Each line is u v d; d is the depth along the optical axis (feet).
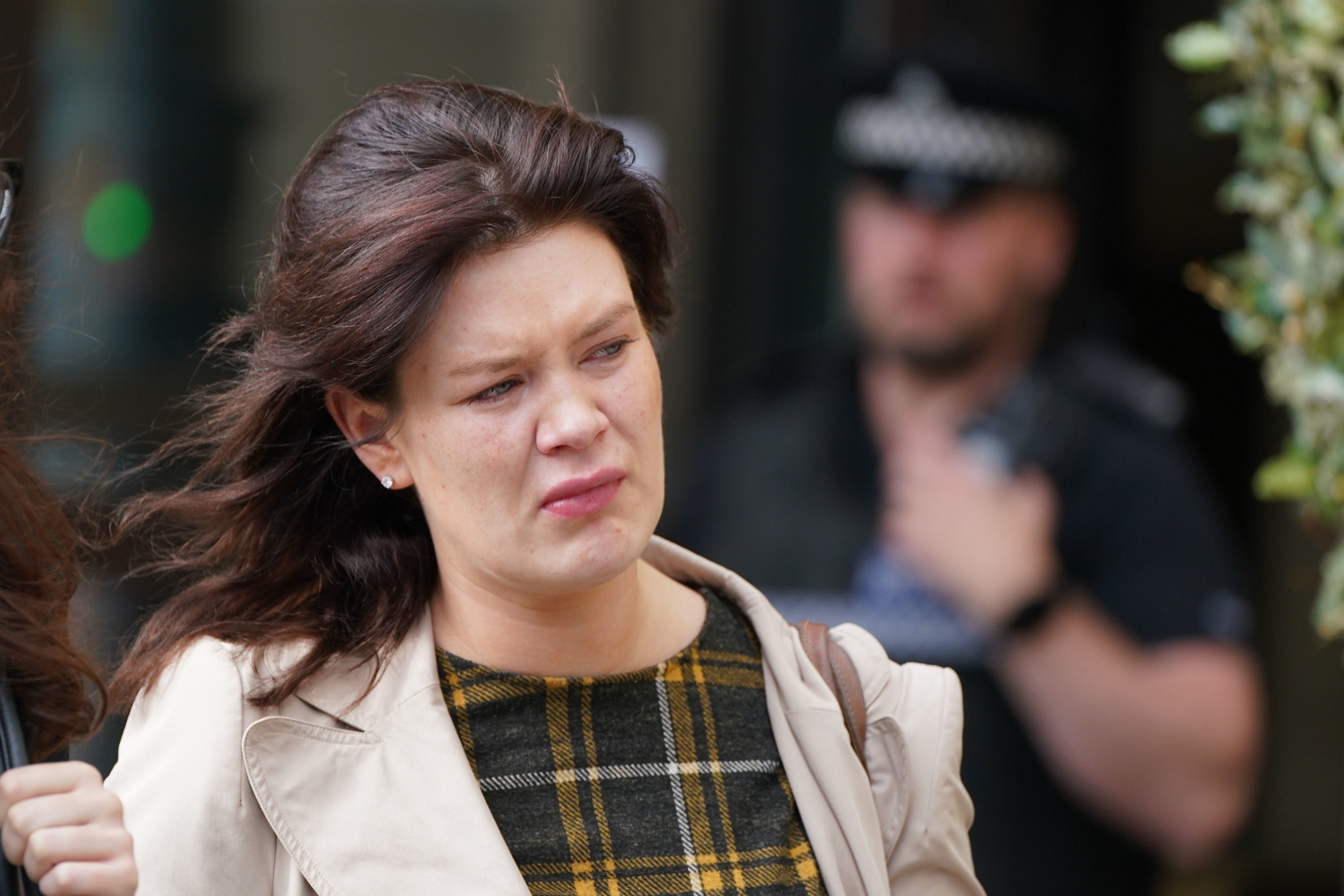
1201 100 49.83
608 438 19.15
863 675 22.16
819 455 48.85
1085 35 49.34
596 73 50.96
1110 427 48.06
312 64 50.03
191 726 20.27
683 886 20.12
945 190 48.39
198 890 19.43
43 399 25.30
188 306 48.55
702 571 22.76
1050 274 49.06
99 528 21.76
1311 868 51.67
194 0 48.60
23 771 16.17
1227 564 47.29
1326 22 26.11
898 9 49.32
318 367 19.29
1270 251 27.17
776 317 49.98
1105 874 46.16
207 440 21.09
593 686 20.75
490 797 20.22
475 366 18.75
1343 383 26.02
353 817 19.76
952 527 47.60
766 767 21.38
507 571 19.38
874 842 21.15
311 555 21.36
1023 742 46.65
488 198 18.52
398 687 20.62
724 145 50.55
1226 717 46.24
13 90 39.96
